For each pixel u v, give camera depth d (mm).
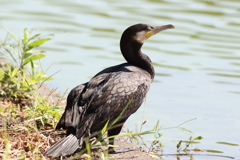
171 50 17078
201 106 12367
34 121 9484
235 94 13336
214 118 11617
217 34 18844
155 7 22828
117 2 23891
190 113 11891
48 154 8078
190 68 15312
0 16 20125
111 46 17219
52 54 16094
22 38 11672
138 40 10320
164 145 10164
